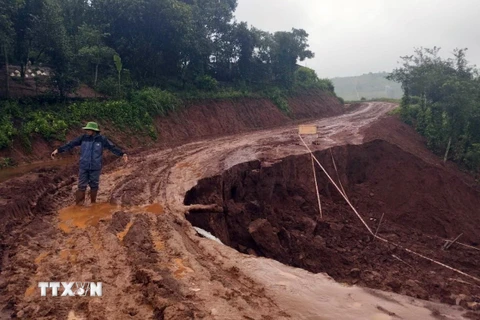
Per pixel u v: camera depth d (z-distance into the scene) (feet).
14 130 53.16
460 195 72.74
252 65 143.54
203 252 25.46
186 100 98.02
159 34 95.40
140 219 29.01
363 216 61.11
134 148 66.95
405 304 22.76
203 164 53.06
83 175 33.04
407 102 122.93
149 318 16.88
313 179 62.28
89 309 17.22
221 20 130.31
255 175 52.85
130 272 21.03
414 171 73.05
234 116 110.63
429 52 111.45
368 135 83.15
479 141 93.97
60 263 21.74
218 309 17.98
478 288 39.58
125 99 79.92
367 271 41.70
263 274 23.18
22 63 70.74
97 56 81.10
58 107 66.64
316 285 22.95
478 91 92.58
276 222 49.44
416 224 63.52
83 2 96.07
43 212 31.17
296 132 98.53
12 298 17.92
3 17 57.52
